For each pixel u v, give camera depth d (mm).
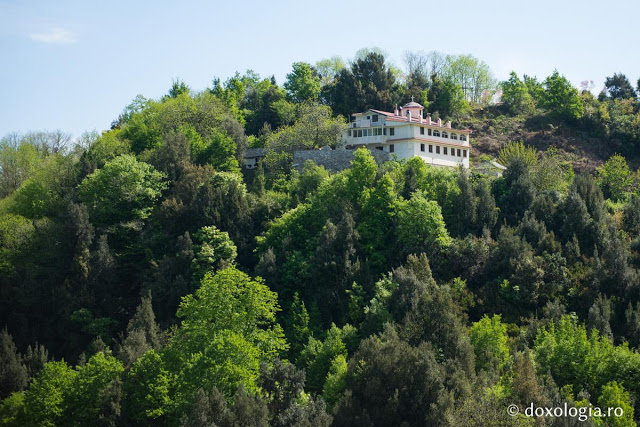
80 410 81500
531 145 182375
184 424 70812
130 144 150125
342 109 186625
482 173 145750
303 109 168750
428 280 102000
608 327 92062
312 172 135750
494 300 102062
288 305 105688
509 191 126500
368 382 76438
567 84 196250
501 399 72188
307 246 113250
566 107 193125
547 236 110188
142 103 181625
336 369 83500
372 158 127812
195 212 120688
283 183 142375
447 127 163625
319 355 88938
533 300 100438
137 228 120438
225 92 191625
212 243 114375
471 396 72562
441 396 73188
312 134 157875
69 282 110750
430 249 110000
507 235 109625
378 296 98875
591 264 105438
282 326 102562
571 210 115812
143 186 127938
